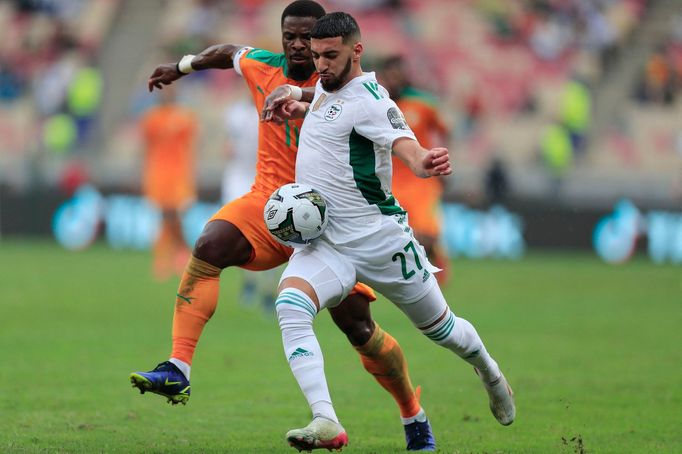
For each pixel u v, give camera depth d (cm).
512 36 9956
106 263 7050
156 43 10050
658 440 2238
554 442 2208
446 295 5459
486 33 9975
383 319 4481
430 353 3559
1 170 9206
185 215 8212
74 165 8850
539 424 2423
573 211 8281
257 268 2125
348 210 1873
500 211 8244
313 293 1850
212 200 8250
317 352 1820
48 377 2983
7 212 8750
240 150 5128
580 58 9850
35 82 9881
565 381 3028
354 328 2073
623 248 8075
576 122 9250
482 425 2412
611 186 8869
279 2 10200
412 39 9881
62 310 4625
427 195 4234
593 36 9988
